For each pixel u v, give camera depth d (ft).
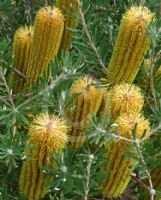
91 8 4.41
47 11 3.50
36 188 3.21
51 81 3.45
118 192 3.30
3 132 3.86
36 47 3.57
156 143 3.36
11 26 4.77
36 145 2.98
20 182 3.23
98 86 3.26
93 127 3.12
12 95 3.65
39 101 3.44
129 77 3.63
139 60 3.56
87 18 4.05
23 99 3.59
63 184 3.17
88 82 3.28
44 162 3.05
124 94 3.09
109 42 4.11
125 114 3.02
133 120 3.00
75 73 3.44
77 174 3.18
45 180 3.17
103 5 4.52
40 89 3.49
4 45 3.63
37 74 3.67
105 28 4.27
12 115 3.39
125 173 3.18
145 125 3.06
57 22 3.48
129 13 3.47
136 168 3.35
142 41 3.48
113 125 3.01
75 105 3.25
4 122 3.39
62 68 3.43
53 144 2.96
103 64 3.98
